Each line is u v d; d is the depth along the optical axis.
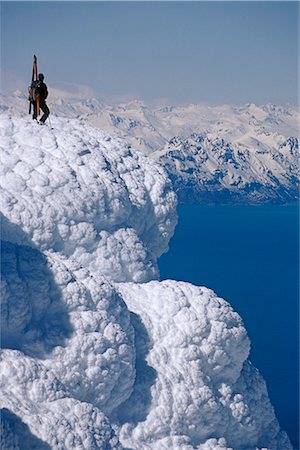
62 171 58.56
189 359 56.81
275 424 62.59
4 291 49.09
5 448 42.53
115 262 59.38
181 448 54.47
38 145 60.12
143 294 58.44
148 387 54.94
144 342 56.31
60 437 44.94
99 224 59.66
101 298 52.69
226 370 58.62
